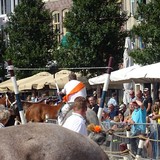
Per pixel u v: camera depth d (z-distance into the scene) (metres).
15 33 40.03
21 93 38.28
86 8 35.47
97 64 35.94
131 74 21.28
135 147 14.32
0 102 24.73
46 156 5.43
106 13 35.50
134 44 34.44
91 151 5.67
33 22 39.78
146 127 14.58
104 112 21.05
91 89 34.38
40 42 39.97
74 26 35.56
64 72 32.72
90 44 35.53
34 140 5.46
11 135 5.50
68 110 11.45
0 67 44.22
